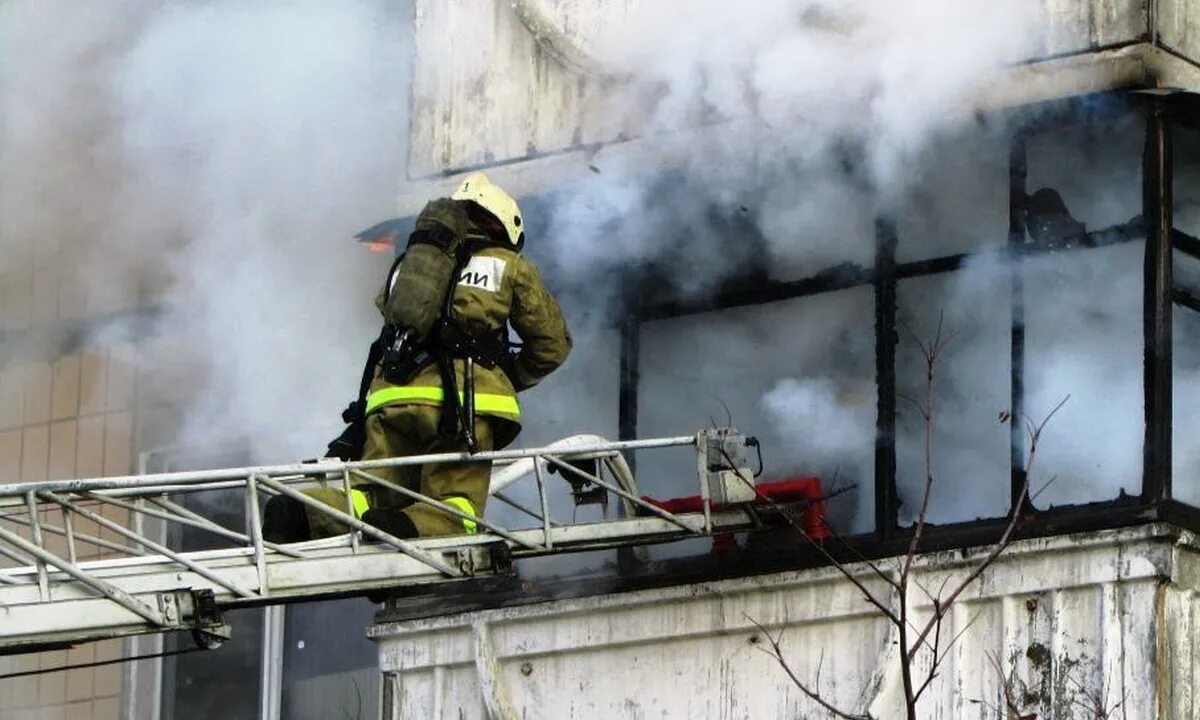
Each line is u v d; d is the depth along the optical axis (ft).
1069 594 52.37
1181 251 54.19
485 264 53.67
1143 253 53.52
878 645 54.49
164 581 50.24
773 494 55.93
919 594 54.19
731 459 54.80
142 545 52.21
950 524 54.54
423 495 53.47
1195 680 51.34
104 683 73.97
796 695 55.31
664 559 57.98
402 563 51.85
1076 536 52.42
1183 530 51.62
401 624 61.31
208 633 49.88
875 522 55.67
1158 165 53.67
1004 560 53.21
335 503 53.11
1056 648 52.13
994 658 52.85
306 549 51.42
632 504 56.44
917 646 48.44
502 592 59.98
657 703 57.21
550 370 54.80
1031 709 52.11
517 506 54.65
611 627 58.13
